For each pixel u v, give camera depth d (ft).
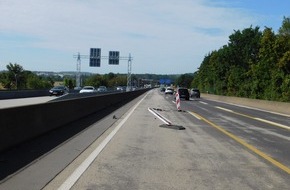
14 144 39.99
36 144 42.88
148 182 28.19
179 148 43.39
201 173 31.30
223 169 32.94
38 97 185.57
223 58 364.17
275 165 34.96
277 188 27.14
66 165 33.04
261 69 268.82
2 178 28.25
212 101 194.59
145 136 52.75
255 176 30.60
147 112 98.07
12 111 39.83
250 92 297.74
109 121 72.49
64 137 48.98
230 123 74.38
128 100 174.19
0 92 160.76
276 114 105.60
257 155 39.83
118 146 43.83
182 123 72.08
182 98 198.49
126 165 33.81
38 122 48.49
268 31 262.67
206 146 45.16
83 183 27.53
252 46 345.92
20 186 26.25
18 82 330.34
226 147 44.68
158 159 36.81
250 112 111.65
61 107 60.95
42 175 29.35
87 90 229.04
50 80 464.24
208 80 426.92
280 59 243.40
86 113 83.35
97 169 31.94
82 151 39.93
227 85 359.46
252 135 56.39
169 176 30.09
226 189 26.71
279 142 49.73
